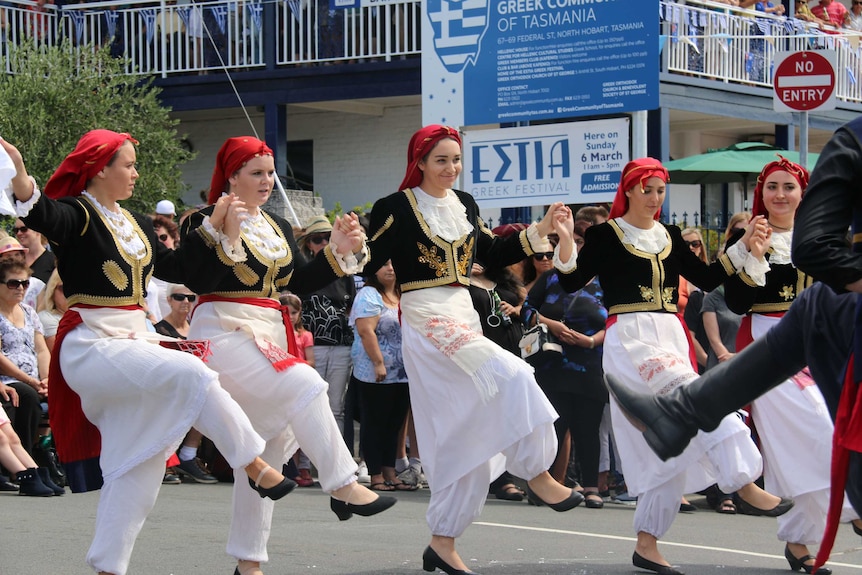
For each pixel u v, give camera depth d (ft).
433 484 20.71
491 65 41.68
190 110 65.87
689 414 15.89
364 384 33.45
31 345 33.45
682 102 58.03
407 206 21.49
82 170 18.63
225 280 20.01
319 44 63.10
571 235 22.35
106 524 18.02
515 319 31.83
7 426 31.27
